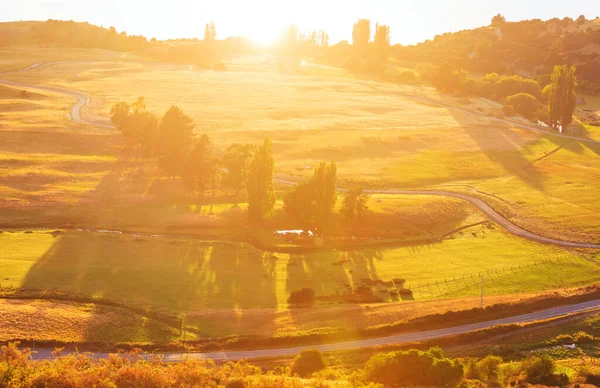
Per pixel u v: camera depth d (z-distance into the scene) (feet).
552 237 384.88
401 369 191.31
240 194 450.30
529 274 323.78
